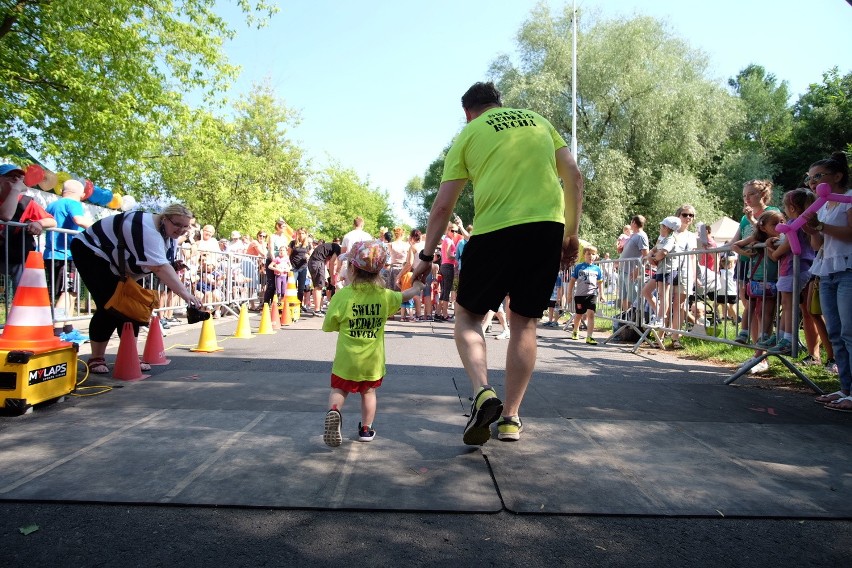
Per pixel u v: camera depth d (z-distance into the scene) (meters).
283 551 2.01
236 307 11.75
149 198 22.19
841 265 4.14
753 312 5.79
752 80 53.84
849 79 36.88
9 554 1.96
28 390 3.62
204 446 3.05
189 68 17.44
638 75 28.42
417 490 2.52
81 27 14.41
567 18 30.02
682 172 29.78
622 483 2.66
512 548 2.06
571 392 4.59
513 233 2.99
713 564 1.98
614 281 9.40
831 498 2.53
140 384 4.59
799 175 37.88
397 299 3.29
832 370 5.44
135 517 2.25
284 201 33.34
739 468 2.89
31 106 13.31
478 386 2.95
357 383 3.17
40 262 3.94
